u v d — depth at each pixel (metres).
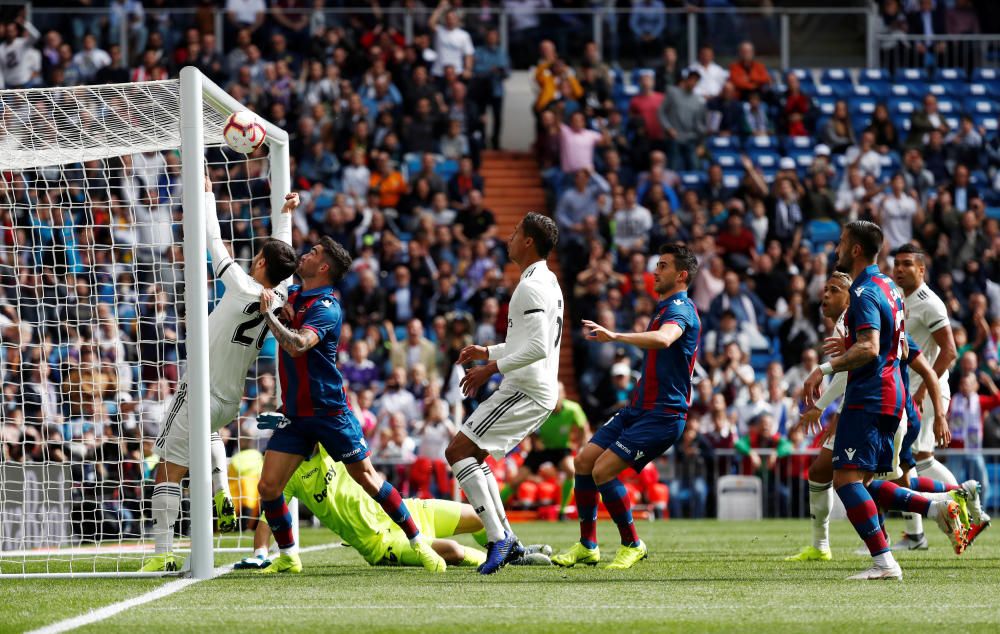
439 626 19.42
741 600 22.70
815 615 20.66
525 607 21.70
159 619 20.31
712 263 72.25
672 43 88.38
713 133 85.75
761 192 77.69
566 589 24.61
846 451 26.42
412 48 82.69
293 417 27.38
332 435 27.34
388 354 66.25
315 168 76.31
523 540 44.50
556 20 87.50
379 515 29.52
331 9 84.81
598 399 66.06
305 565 31.20
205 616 20.67
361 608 21.61
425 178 76.00
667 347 29.19
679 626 19.41
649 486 62.03
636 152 81.19
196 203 27.08
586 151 79.75
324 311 26.94
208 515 27.48
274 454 27.58
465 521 30.64
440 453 60.06
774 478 62.91
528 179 83.56
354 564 31.48
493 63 85.12
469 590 24.44
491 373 27.97
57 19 82.19
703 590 24.41
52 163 33.06
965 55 93.75
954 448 62.88
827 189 78.19
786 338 69.00
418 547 28.84
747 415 64.25
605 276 70.25
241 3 88.31
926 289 34.38
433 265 71.19
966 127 84.44
